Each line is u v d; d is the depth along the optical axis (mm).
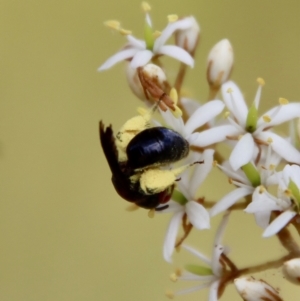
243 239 199
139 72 166
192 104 168
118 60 169
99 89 208
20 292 211
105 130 156
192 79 198
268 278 186
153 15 206
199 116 163
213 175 193
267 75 205
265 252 197
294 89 204
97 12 208
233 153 161
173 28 170
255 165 164
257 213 162
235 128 163
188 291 168
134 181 157
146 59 167
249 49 206
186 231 164
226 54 168
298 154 163
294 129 166
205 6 206
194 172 164
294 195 160
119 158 157
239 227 199
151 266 207
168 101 162
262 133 164
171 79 176
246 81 204
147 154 156
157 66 167
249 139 162
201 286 167
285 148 163
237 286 161
